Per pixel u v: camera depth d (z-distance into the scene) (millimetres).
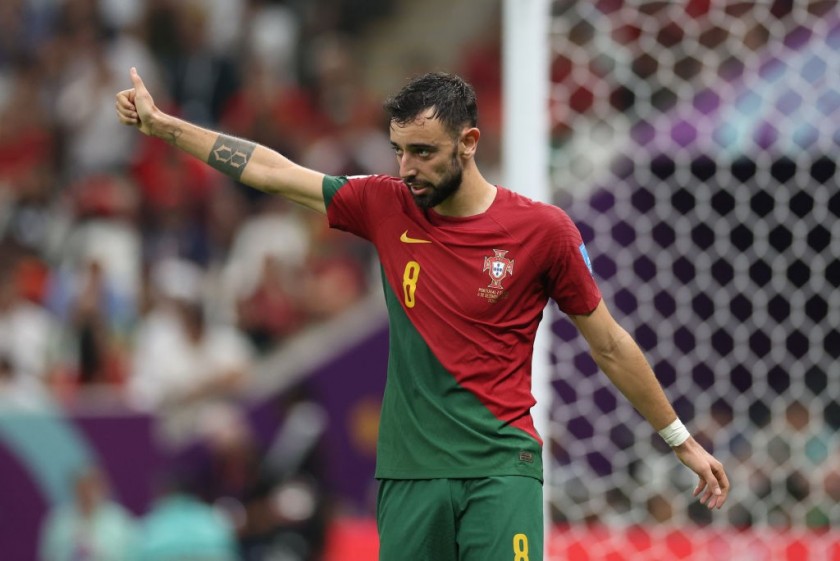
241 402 29281
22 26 47156
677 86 25812
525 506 12469
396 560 12750
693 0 25156
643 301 24562
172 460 28859
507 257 12703
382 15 47656
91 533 28141
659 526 22844
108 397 32906
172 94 45031
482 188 12945
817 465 23578
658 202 24703
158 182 41562
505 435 12586
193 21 45688
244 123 44000
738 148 24500
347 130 43969
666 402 13164
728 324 24188
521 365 12859
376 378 29297
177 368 35875
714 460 13219
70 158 43688
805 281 23875
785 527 23203
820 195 23594
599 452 23781
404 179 12492
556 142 26031
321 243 39250
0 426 28438
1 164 43938
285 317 37656
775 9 24891
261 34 45531
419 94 12336
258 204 40750
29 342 37500
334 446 29016
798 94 24484
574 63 25844
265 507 28500
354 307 38250
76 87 44969
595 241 24828
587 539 22266
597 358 13125
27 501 28312
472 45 46688
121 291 38312
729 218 24234
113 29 46094
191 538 27672
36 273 40031
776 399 23969
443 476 12570
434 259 12812
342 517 28562
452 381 12625
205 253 40156
